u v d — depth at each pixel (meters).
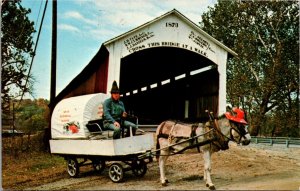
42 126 31.86
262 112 35.81
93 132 11.45
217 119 10.09
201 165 13.29
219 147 9.94
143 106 31.39
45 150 19.31
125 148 10.55
